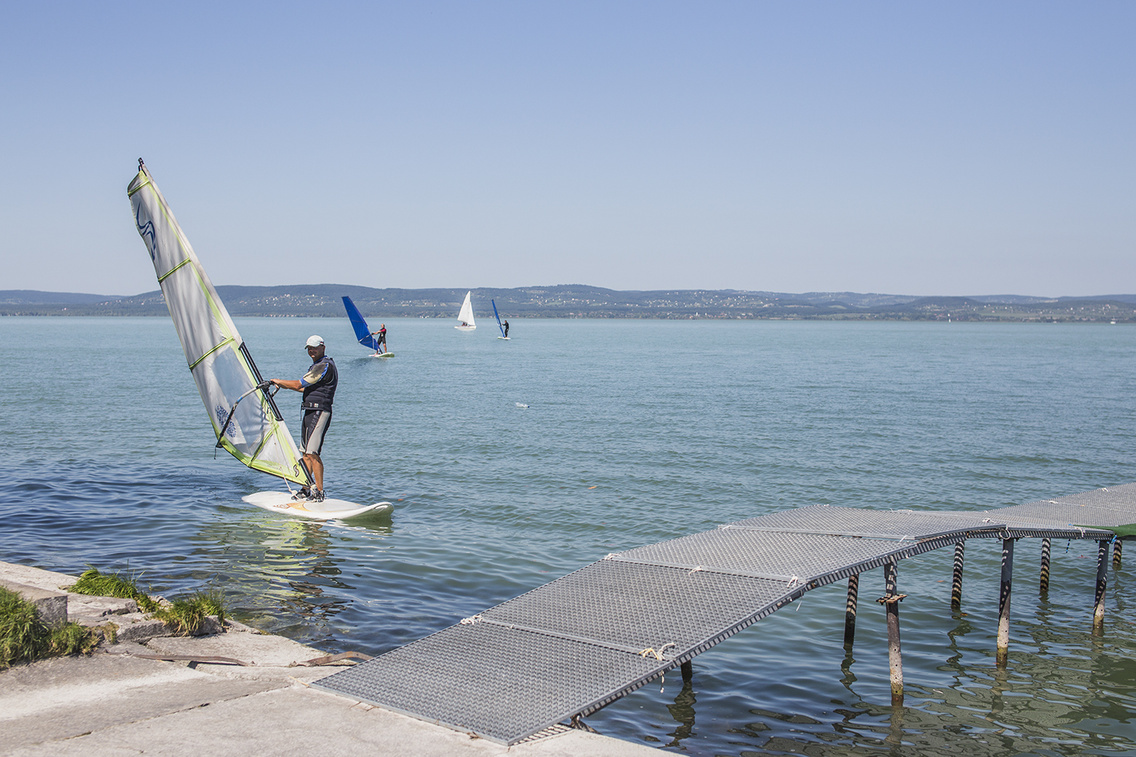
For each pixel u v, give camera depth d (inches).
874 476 811.4
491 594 434.0
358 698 228.1
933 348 4495.6
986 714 312.3
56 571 442.3
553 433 1068.5
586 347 4372.5
